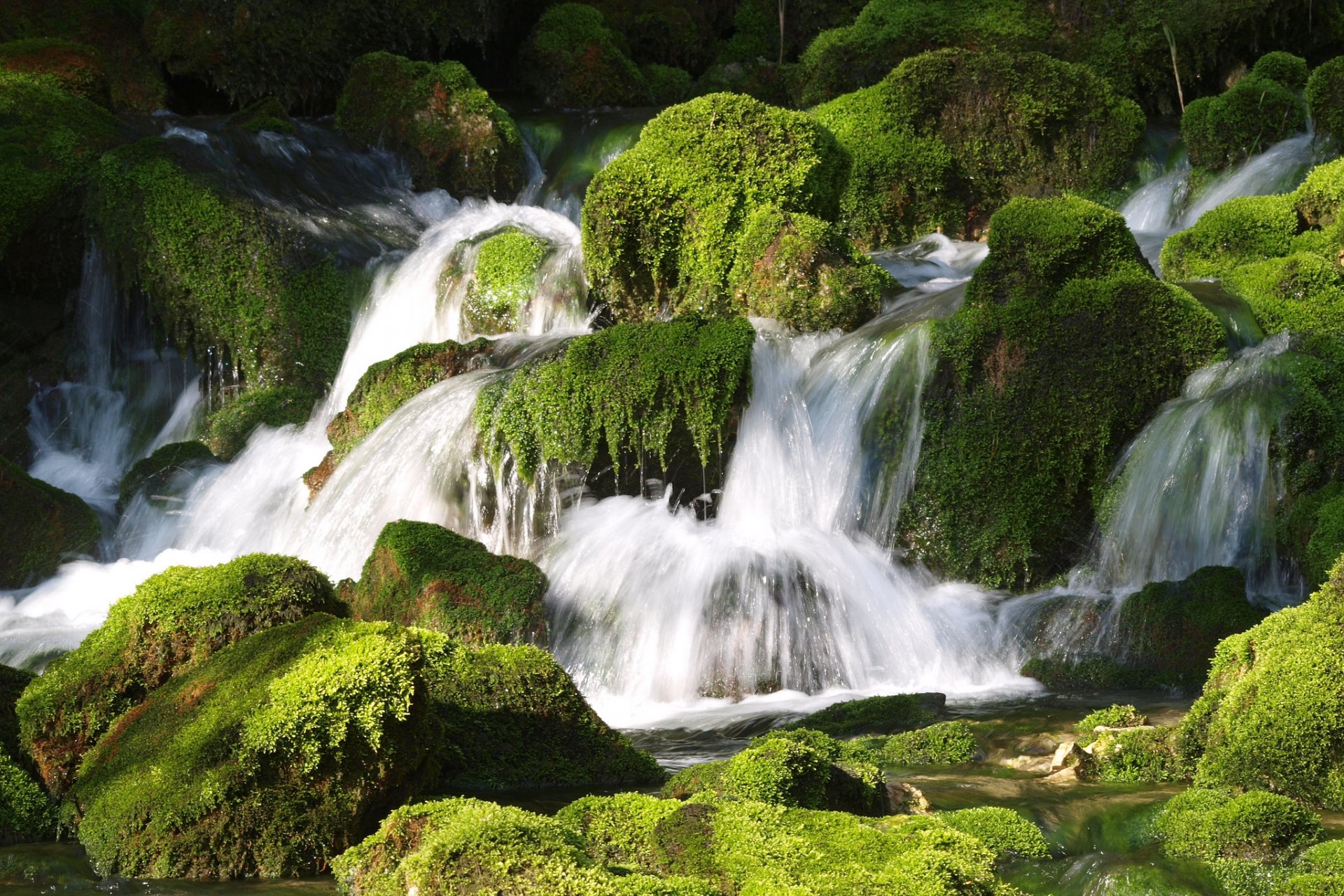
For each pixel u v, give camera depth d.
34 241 15.21
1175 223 15.56
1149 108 19.19
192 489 12.75
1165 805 5.17
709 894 4.02
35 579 11.37
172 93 19.66
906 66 16.80
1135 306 9.80
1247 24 18.30
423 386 11.57
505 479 10.30
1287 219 11.82
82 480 14.30
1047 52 19.12
